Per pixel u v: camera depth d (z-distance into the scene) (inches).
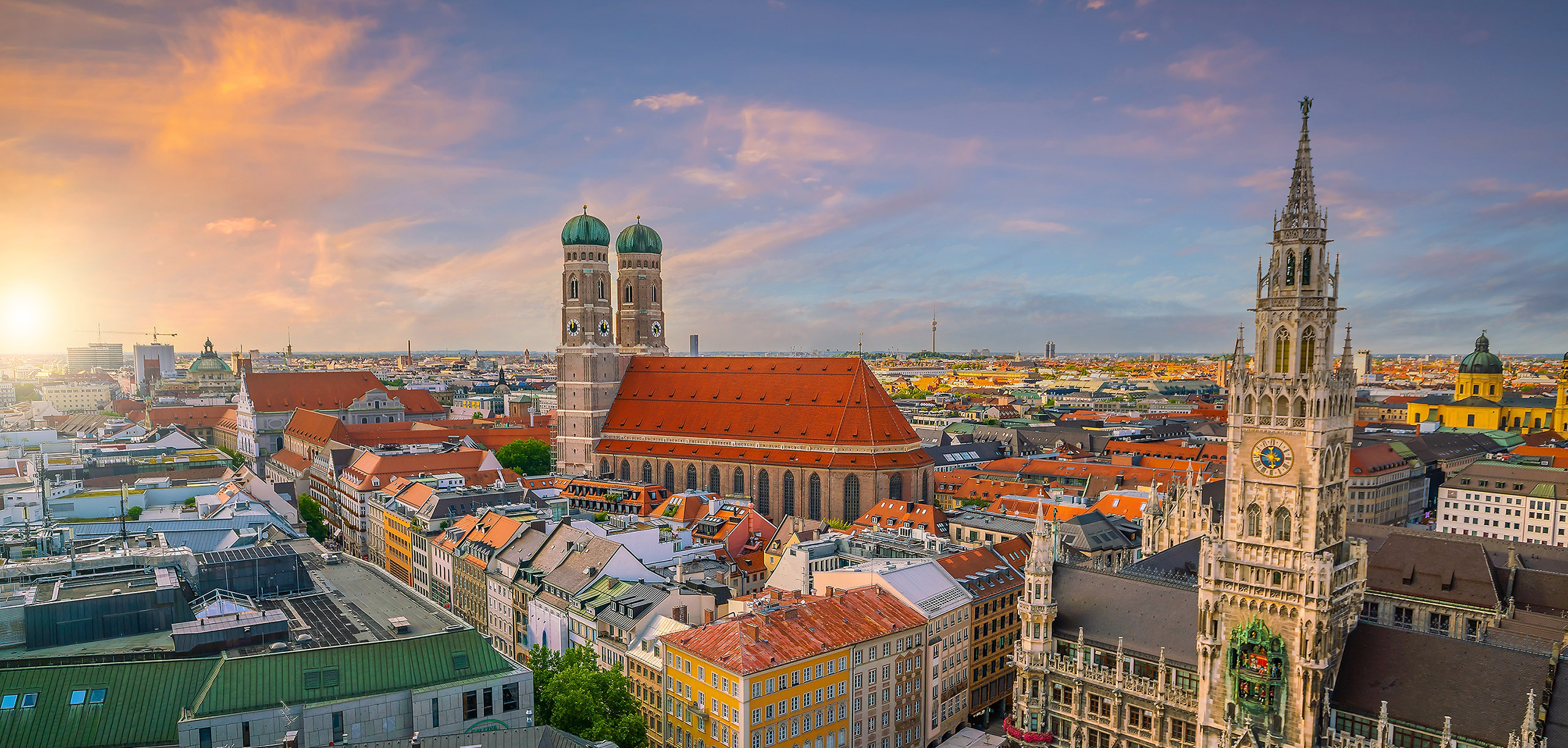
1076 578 4458.7
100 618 3772.1
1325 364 3218.5
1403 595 5039.4
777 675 3978.8
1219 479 7795.3
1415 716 3184.1
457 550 6594.5
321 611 4313.5
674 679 4338.1
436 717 3499.0
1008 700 5398.6
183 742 3110.2
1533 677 3085.6
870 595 4726.9
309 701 3316.9
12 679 3159.5
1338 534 3403.1
